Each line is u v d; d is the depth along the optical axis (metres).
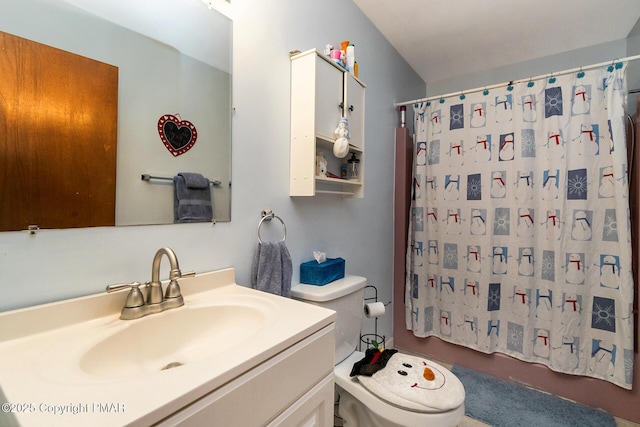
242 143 1.09
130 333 0.70
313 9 1.41
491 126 1.85
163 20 0.88
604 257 1.57
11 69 0.62
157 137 0.87
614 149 1.52
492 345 1.87
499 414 1.53
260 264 1.09
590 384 1.61
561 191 1.65
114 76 0.78
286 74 1.27
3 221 0.61
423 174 2.08
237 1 1.07
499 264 1.86
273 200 1.22
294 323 0.71
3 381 0.48
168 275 0.90
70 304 0.69
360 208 1.85
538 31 1.95
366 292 1.93
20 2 0.63
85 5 0.73
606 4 1.67
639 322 1.51
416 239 2.10
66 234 0.70
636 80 1.82
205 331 0.83
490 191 1.86
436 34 2.01
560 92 1.66
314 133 1.23
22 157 0.64
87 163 0.73
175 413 0.44
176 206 0.91
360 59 1.78
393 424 1.05
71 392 0.45
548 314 1.72
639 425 1.49
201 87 0.97
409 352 2.21
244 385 0.55
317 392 0.74
